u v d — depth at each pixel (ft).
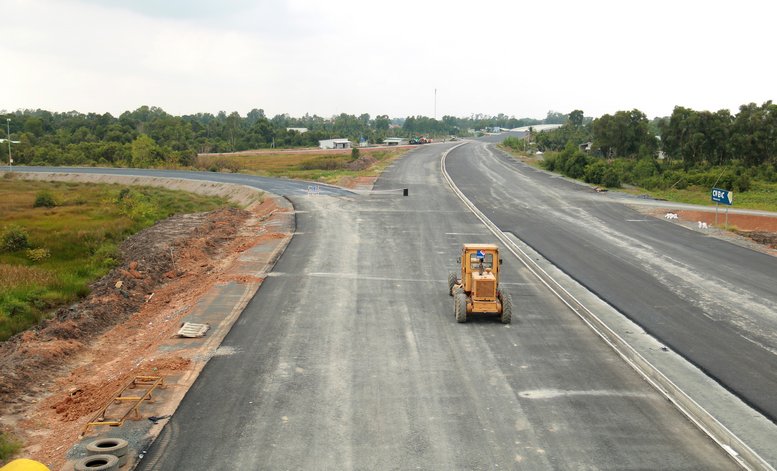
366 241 108.06
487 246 66.54
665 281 82.79
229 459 37.22
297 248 101.76
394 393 46.83
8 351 59.47
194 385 48.06
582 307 69.46
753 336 60.95
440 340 58.85
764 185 204.13
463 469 36.24
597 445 39.17
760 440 39.58
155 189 228.43
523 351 56.13
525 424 41.96
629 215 140.67
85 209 173.99
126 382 49.08
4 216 160.97
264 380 49.03
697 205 158.10
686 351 56.39
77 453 37.83
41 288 81.05
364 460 37.19
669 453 38.24
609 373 51.16
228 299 72.18
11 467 31.01
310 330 61.36
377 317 65.87
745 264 93.25
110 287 81.82
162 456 37.47
